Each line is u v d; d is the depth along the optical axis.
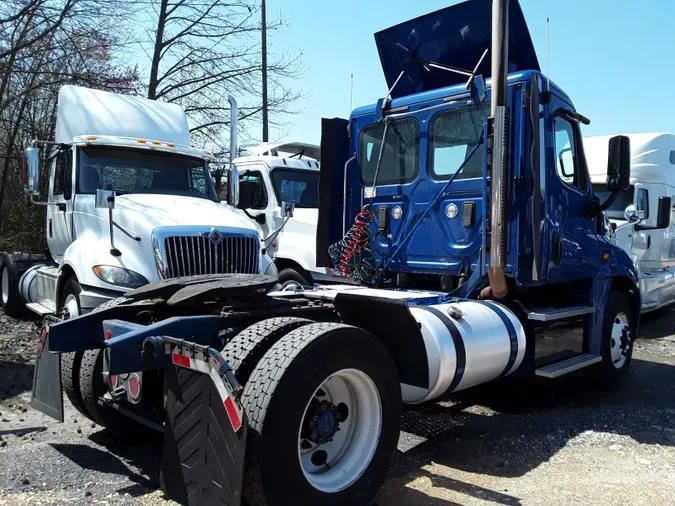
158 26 19.34
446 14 6.02
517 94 5.43
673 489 4.06
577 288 6.33
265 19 19.72
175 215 6.77
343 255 6.48
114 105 8.55
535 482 4.12
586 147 11.47
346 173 6.83
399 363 4.16
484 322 4.85
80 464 4.27
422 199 6.11
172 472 3.25
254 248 6.93
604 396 6.49
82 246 6.88
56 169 8.35
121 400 4.20
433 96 6.04
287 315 4.33
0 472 4.06
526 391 6.59
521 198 5.43
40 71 15.48
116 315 4.34
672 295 12.13
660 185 11.33
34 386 4.54
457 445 4.85
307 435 3.38
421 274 6.24
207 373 3.08
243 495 3.12
